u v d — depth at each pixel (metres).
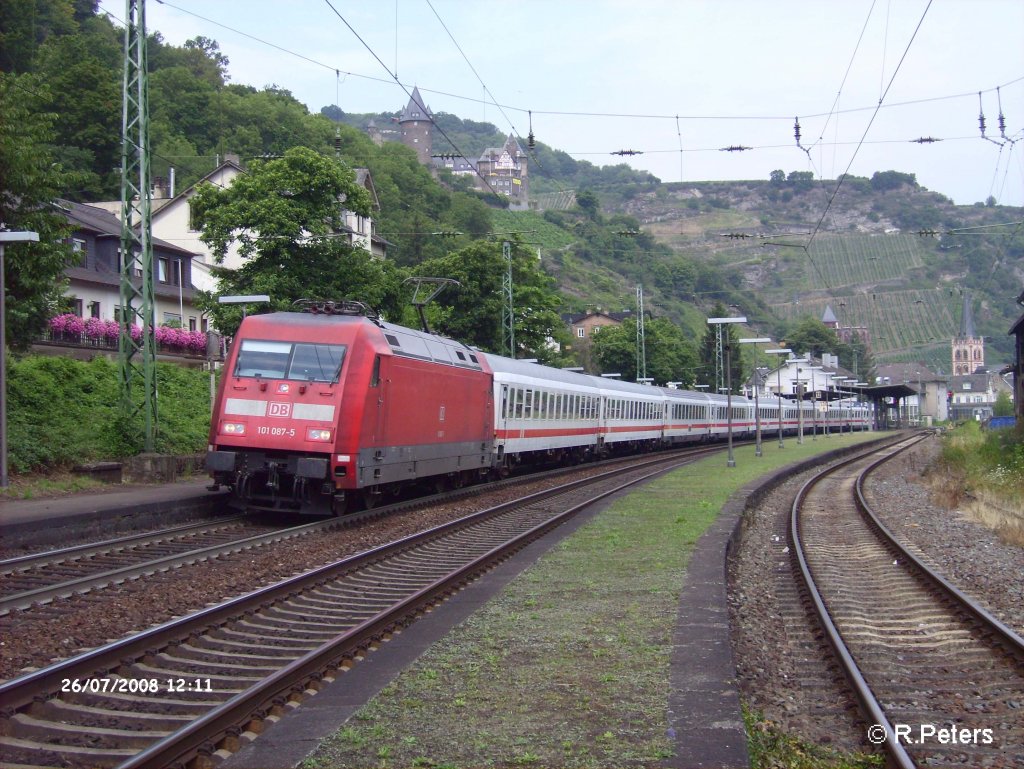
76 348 36.22
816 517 24.12
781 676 8.86
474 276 56.59
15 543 14.74
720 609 10.45
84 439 24.88
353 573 13.18
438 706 7.03
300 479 18.17
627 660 8.34
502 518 20.64
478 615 10.27
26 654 8.48
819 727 7.36
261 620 10.06
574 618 10.08
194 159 69.75
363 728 6.53
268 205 30.77
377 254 70.75
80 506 17.62
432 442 22.72
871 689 8.48
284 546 15.54
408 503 22.09
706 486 27.97
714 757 6.00
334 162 32.41
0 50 57.19
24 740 6.45
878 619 11.87
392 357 19.64
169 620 10.00
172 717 6.85
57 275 24.31
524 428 32.81
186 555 13.73
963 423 82.06
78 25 75.38
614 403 46.25
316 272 32.00
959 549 18.42
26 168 22.34
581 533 17.19
